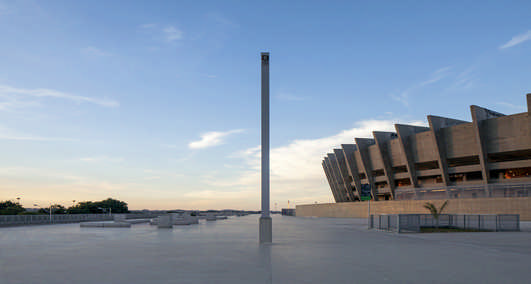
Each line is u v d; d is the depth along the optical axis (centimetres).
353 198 10000
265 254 1197
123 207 16162
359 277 793
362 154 8950
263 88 1748
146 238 1930
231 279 769
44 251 1301
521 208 5438
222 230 2748
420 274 832
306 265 959
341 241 1738
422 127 8044
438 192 6588
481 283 737
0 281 753
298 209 11688
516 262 1034
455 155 7050
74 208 14112
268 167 1681
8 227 3459
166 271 865
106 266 941
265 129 1712
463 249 1395
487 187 5944
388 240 1822
